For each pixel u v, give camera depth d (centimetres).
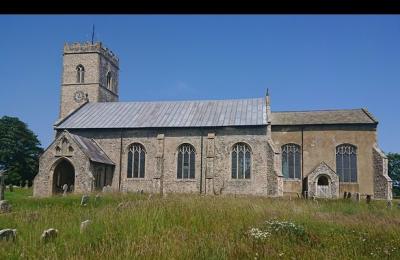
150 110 5075
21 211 1911
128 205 1838
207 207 1753
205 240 1184
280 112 5625
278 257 1049
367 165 5034
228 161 4466
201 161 4519
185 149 4594
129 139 4706
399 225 1697
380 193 4928
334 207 2677
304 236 1370
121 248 1052
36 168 7700
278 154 4381
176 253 1010
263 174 4369
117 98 6788
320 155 5153
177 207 1684
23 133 7625
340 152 5134
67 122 4959
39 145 7919
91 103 5553
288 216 1816
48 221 1461
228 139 4503
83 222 1334
